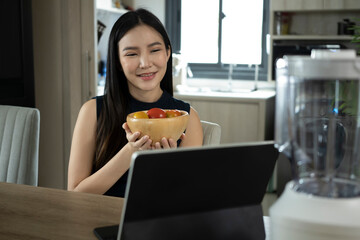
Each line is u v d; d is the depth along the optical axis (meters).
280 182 2.84
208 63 4.91
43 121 3.27
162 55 1.34
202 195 0.72
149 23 1.32
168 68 1.49
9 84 2.81
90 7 3.07
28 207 1.08
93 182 1.27
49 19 3.16
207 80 4.89
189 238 0.72
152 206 0.68
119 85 1.41
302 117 0.61
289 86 0.58
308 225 0.54
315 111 0.61
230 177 0.73
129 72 1.32
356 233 0.53
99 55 4.42
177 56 4.48
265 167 0.76
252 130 3.88
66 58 3.16
